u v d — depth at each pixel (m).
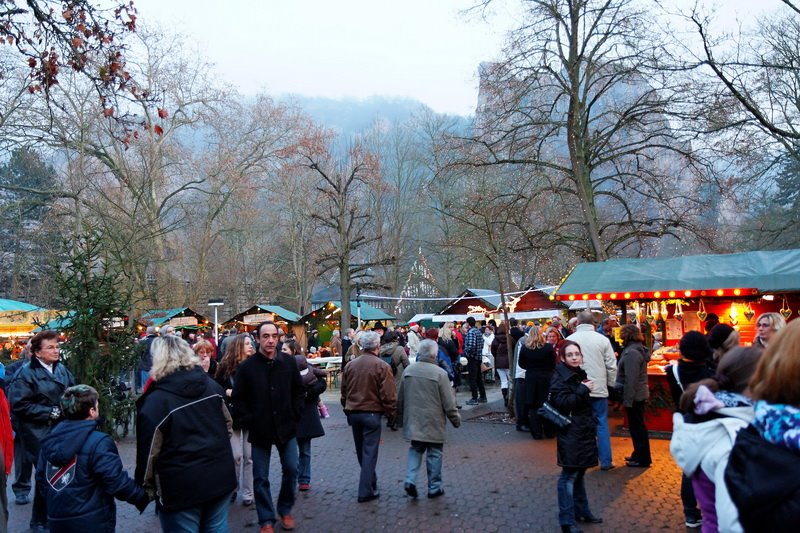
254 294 48.22
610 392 8.78
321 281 49.47
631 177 20.75
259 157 37.47
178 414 3.82
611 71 18.56
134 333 10.71
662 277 10.81
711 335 5.34
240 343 6.48
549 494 6.43
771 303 10.93
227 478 3.97
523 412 10.23
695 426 2.36
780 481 1.83
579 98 20.16
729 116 14.96
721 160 16.84
